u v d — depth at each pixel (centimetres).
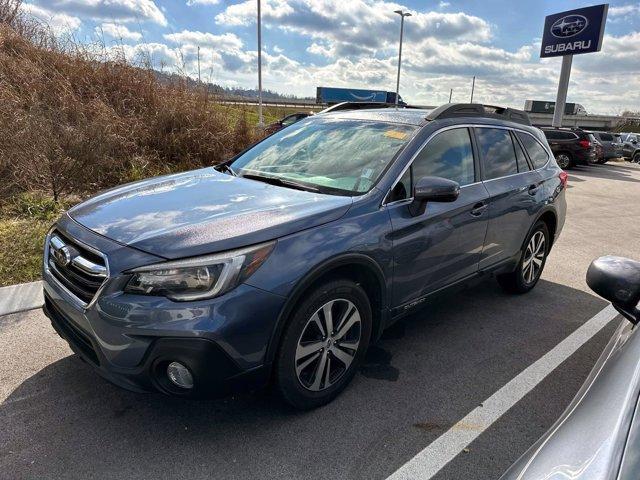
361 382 325
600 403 155
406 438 272
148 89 945
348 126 389
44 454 249
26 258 492
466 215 366
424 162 344
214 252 239
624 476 123
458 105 395
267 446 260
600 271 214
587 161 2133
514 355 371
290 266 252
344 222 282
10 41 953
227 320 232
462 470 250
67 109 772
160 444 259
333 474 244
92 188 745
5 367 322
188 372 235
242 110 1073
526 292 505
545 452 145
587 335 409
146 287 233
